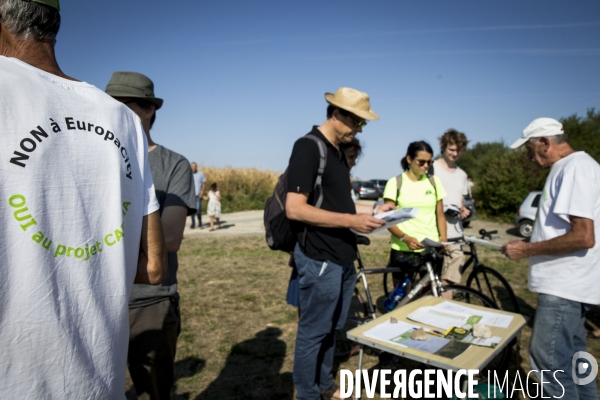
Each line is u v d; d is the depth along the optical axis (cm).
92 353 94
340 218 223
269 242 266
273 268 728
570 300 222
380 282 595
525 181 1583
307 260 243
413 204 373
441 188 384
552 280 227
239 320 463
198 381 331
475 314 253
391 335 223
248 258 820
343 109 240
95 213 94
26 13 95
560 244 218
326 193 244
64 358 88
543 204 238
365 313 395
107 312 97
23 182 82
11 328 81
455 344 212
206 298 548
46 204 85
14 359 82
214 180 2350
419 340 217
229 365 358
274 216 258
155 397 194
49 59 101
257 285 612
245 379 334
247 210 2297
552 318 227
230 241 1061
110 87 189
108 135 99
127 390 321
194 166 1373
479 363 191
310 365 253
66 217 88
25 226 82
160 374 195
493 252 836
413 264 347
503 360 306
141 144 113
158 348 192
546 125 238
